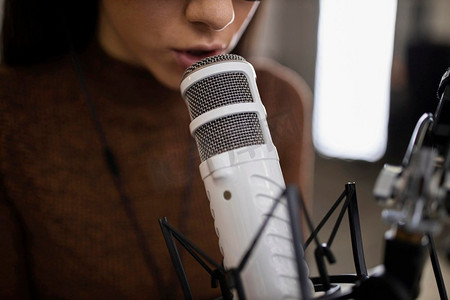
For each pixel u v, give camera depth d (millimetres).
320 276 399
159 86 717
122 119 733
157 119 739
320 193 2512
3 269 703
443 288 404
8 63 758
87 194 729
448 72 401
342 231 1707
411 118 2648
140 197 743
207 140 409
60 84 733
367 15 2834
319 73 3012
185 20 542
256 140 408
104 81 723
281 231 390
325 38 2945
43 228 729
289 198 326
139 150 741
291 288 380
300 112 903
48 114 729
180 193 752
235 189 395
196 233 759
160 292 727
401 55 2658
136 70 708
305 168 939
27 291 739
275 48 2943
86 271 734
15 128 722
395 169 333
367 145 2891
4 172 719
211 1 515
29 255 747
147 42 569
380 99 2840
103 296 743
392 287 320
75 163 729
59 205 725
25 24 733
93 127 733
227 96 408
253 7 592
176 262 395
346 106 2922
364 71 2855
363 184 2645
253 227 389
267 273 381
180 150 751
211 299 756
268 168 403
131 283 741
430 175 313
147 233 742
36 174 723
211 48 558
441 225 330
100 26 708
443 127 367
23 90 729
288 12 2898
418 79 2518
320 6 2893
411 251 316
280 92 881
